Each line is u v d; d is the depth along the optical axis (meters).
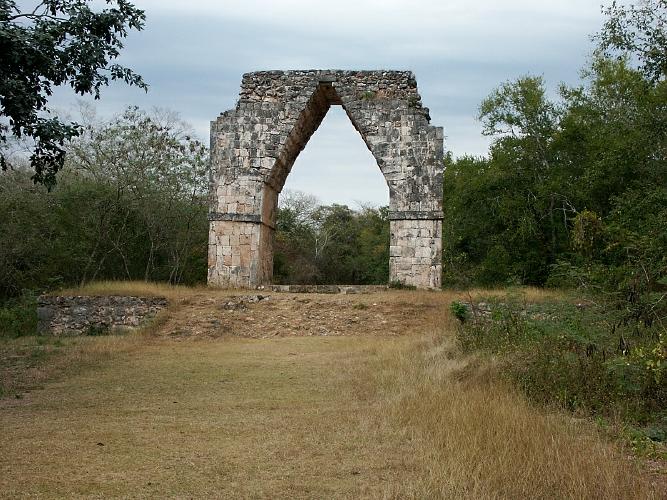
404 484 6.05
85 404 9.96
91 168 33.91
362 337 18.48
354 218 60.81
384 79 26.19
